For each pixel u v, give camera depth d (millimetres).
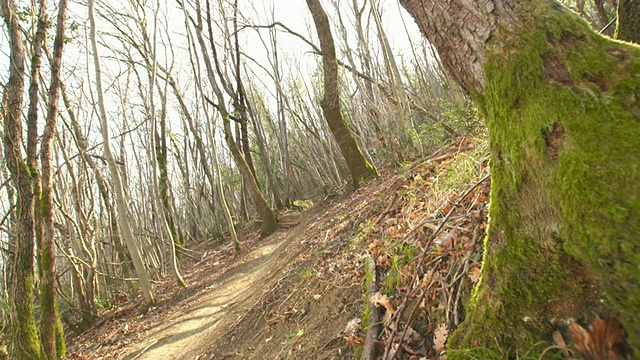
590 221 1322
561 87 1430
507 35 1544
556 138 1426
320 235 6953
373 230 4551
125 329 8672
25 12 9836
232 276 10070
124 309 10680
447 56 1808
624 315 1270
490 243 1732
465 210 2848
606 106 1348
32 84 6879
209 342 5555
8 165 6598
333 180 19547
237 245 13977
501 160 1659
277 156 26297
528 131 1502
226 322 6008
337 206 10023
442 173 4141
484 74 1655
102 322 10188
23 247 6410
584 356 1350
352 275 3713
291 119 23469
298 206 17578
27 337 6246
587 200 1324
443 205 3186
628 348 1260
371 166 12148
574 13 1522
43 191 7383
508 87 1559
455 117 6246
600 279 1339
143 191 19344
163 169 17656
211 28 14945
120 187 9719
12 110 6559
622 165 1270
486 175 2820
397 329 2432
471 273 2215
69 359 7629
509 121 1586
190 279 12102
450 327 2146
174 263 11172
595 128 1337
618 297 1281
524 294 1562
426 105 13992
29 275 6434
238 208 27359
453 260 2467
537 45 1486
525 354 1535
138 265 9938
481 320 1715
